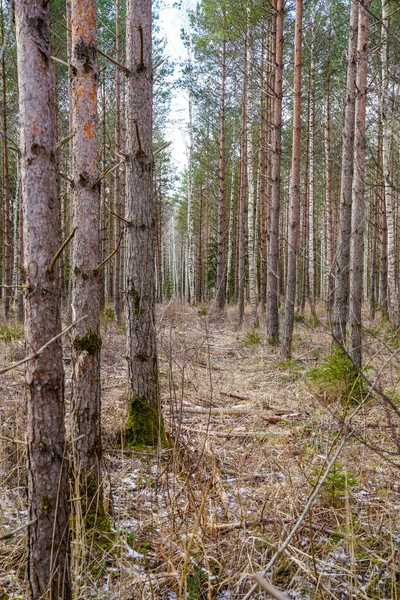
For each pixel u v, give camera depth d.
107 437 4.50
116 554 2.62
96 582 2.47
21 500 3.14
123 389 6.31
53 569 1.95
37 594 1.94
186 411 5.62
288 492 3.30
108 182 19.12
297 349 9.93
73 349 3.04
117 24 12.95
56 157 1.92
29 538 1.96
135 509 3.25
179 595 2.23
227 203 27.66
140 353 4.62
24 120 1.83
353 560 2.46
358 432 4.33
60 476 1.95
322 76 15.52
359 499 3.30
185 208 35.03
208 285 31.92
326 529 3.03
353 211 6.47
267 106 14.54
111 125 17.86
